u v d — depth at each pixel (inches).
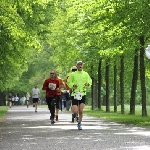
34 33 2716.5
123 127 1572.3
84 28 2426.2
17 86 7130.9
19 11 2500.0
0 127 1610.5
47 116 2655.0
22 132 1358.3
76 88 1489.9
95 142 1040.8
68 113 3139.8
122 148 916.0
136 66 2947.8
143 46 2480.3
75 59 3951.8
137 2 1847.9
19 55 2682.1
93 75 4254.4
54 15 3134.8
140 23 2005.4
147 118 2244.1
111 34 2262.6
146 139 1108.5
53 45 4229.8
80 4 2172.7
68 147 940.0
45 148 924.6
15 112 3499.0
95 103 4783.5
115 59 3442.4
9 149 911.0
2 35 2363.4
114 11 2033.7
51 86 1881.2
